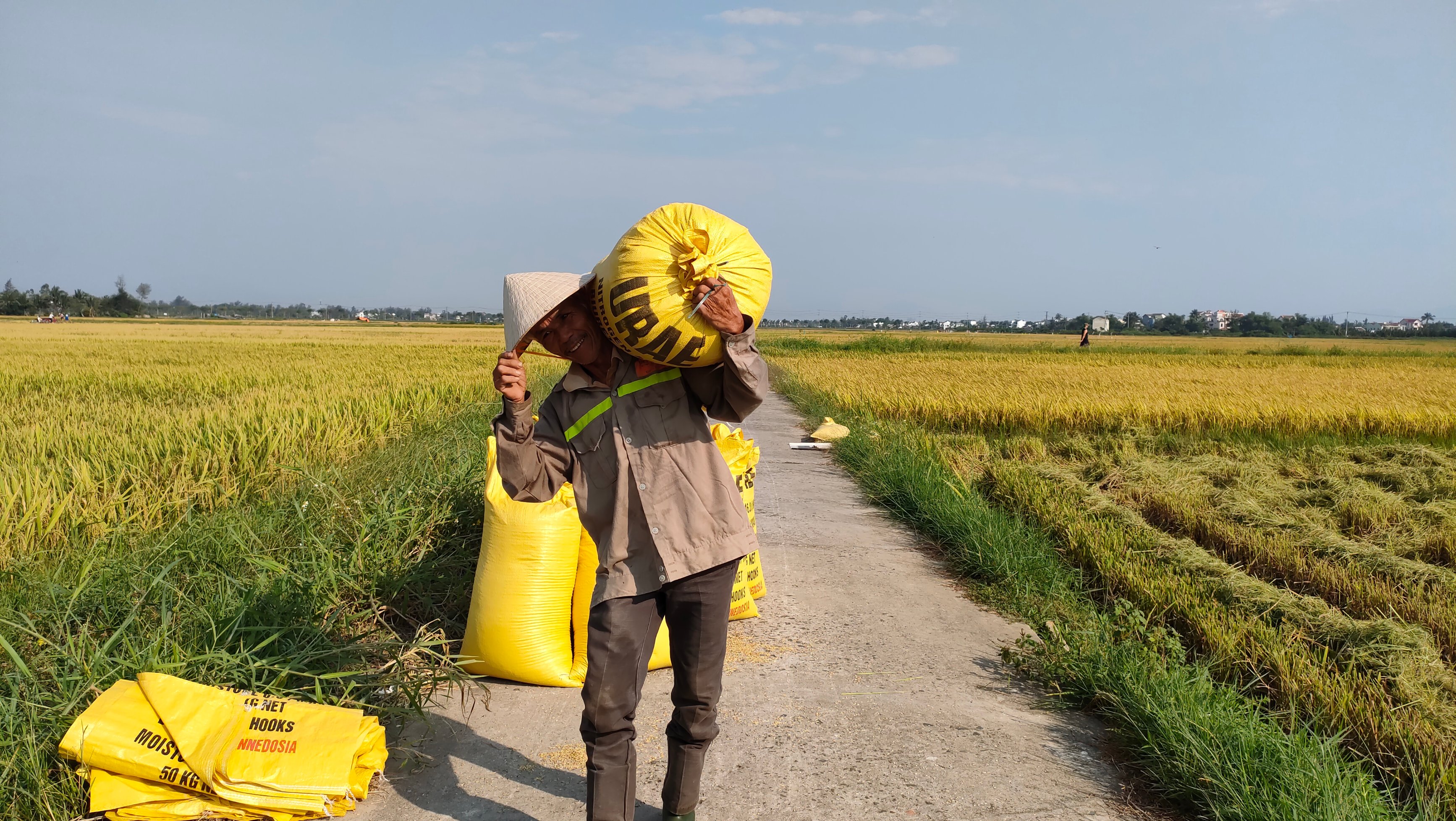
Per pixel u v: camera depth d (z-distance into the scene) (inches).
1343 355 1867.6
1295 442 510.3
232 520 182.4
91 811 94.0
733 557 87.0
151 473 253.0
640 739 121.2
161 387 618.2
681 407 88.4
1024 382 762.2
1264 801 97.2
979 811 103.2
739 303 83.4
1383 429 544.1
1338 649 165.5
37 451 297.9
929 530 253.3
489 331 3038.9
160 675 103.3
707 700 90.6
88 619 127.3
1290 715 131.4
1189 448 453.7
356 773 103.2
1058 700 135.7
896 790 107.7
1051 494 298.2
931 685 141.9
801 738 121.7
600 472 88.6
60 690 105.8
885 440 396.2
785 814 101.5
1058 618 175.2
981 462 387.9
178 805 95.5
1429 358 1675.7
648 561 86.8
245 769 96.1
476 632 136.5
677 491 86.6
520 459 85.8
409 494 192.1
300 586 144.9
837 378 826.2
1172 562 216.7
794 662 150.5
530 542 134.9
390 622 157.5
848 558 223.5
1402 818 101.5
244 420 334.6
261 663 116.4
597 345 88.8
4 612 132.7
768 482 331.3
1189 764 107.0
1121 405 560.7
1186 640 169.2
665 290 79.5
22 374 716.7
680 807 94.0
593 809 88.4
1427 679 147.9
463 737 120.6
